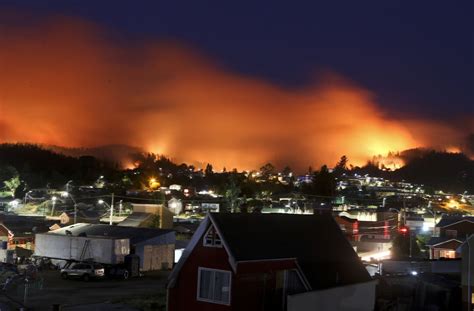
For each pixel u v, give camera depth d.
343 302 23.97
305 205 112.69
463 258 30.98
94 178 181.25
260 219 24.36
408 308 29.47
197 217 104.38
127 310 27.58
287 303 21.12
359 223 86.62
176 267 22.73
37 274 39.31
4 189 129.25
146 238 47.44
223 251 21.94
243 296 21.42
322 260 24.41
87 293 33.50
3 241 50.81
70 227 51.59
